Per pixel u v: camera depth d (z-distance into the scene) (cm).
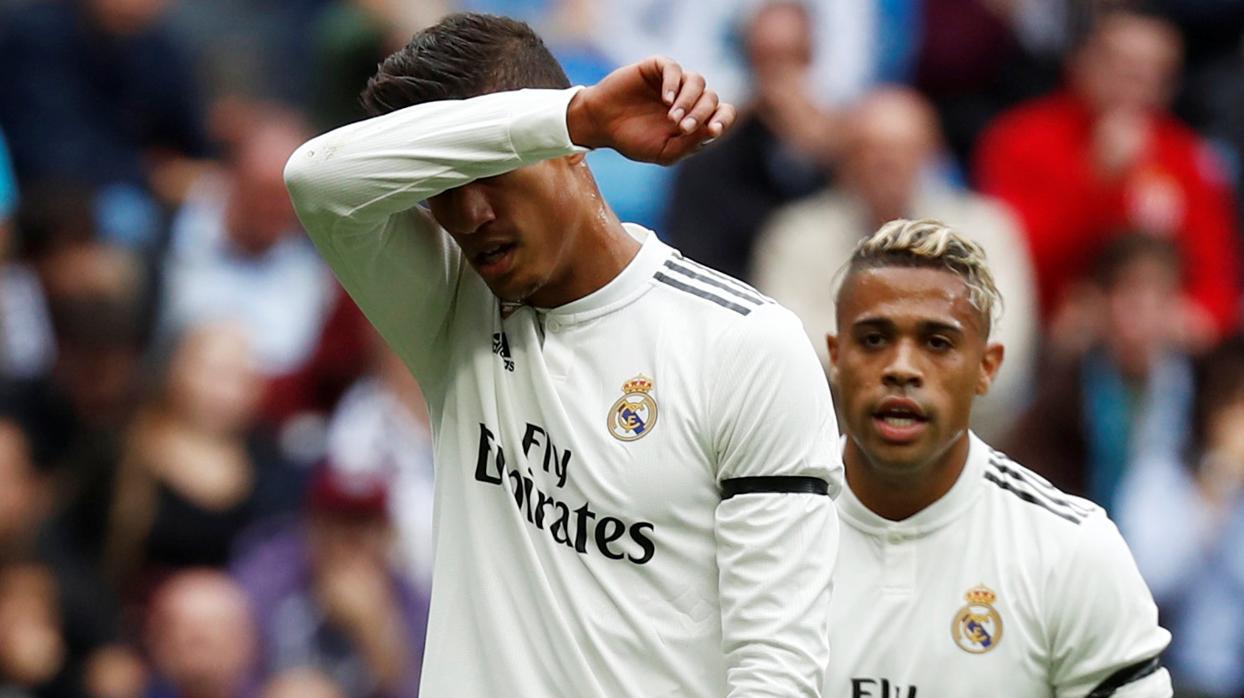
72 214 3244
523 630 1390
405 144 1339
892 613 1639
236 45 3931
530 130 1310
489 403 1424
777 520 1343
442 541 1445
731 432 1354
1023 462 3077
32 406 3059
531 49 1415
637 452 1367
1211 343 3272
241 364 2989
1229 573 3048
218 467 2944
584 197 1390
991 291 1627
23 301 3200
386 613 2883
